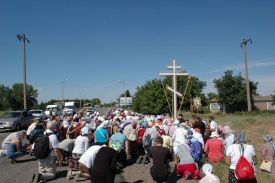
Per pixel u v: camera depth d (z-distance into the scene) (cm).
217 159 1252
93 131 1551
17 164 1421
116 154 788
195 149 1206
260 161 1386
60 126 1745
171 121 1816
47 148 1093
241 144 796
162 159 952
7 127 3092
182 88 4416
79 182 1079
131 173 1209
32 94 12325
